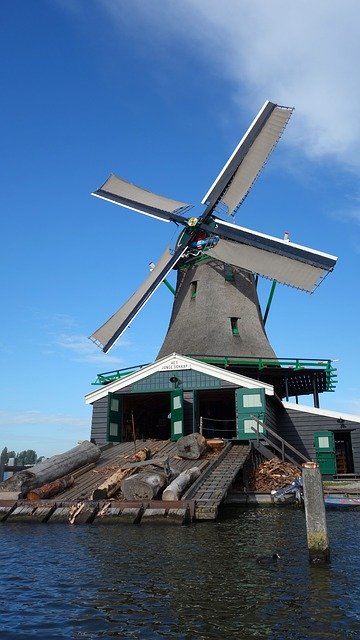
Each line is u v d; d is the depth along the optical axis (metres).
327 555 9.90
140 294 31.50
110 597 7.84
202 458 21.08
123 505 15.19
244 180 32.09
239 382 25.48
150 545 11.53
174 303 34.94
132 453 23.09
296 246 29.56
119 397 27.95
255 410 24.66
